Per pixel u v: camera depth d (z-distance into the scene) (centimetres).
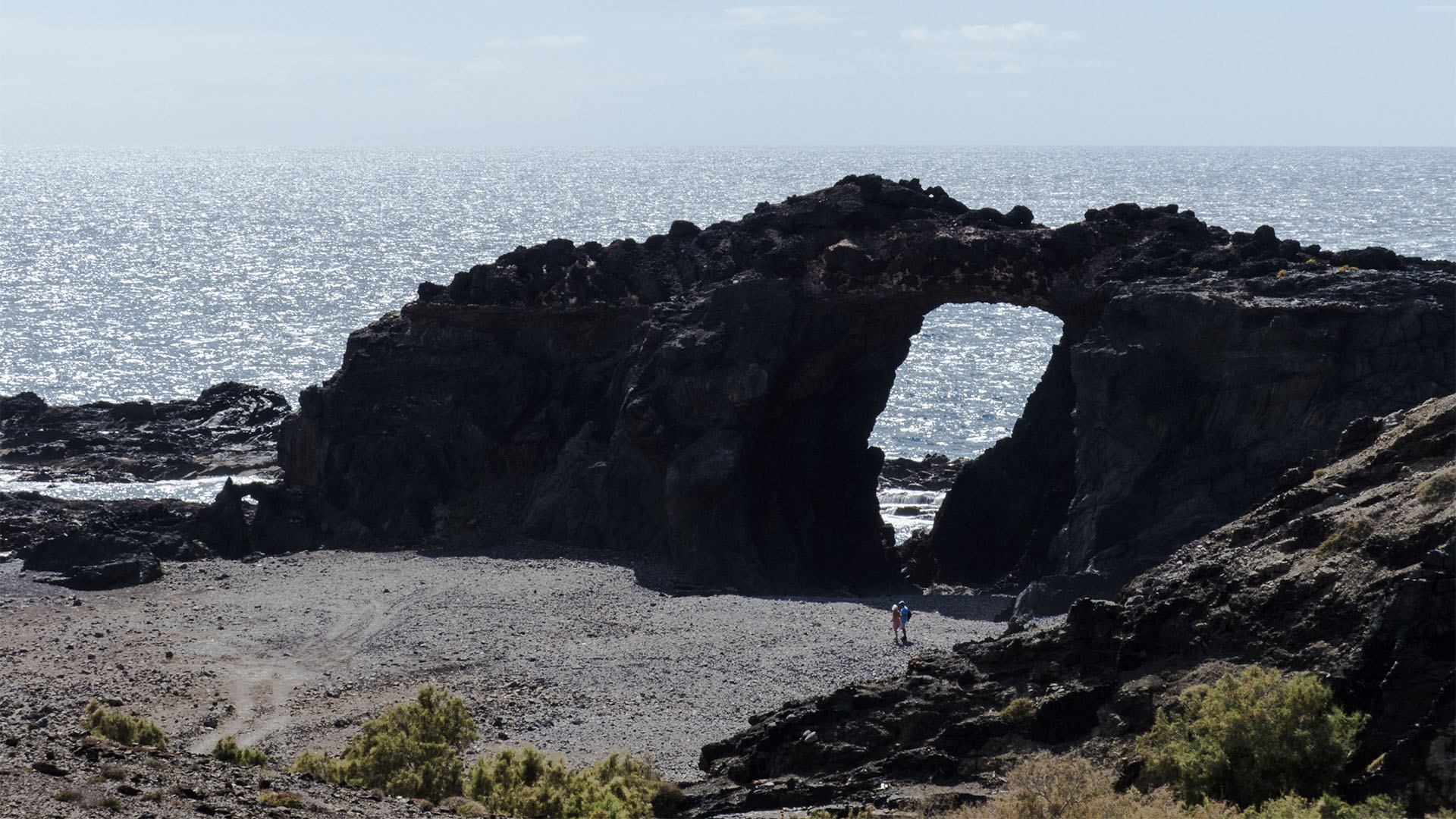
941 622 6141
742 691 5134
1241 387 6444
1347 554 3109
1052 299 7538
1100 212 7894
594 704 5044
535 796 3259
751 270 7938
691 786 3591
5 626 6166
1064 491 7975
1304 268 7025
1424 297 6488
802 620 6172
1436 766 2500
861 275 7794
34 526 7875
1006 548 8062
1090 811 2517
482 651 5775
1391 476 3400
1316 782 2623
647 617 6275
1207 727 2753
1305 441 6300
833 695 3562
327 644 5934
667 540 7531
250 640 5972
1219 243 7581
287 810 2288
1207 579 3347
